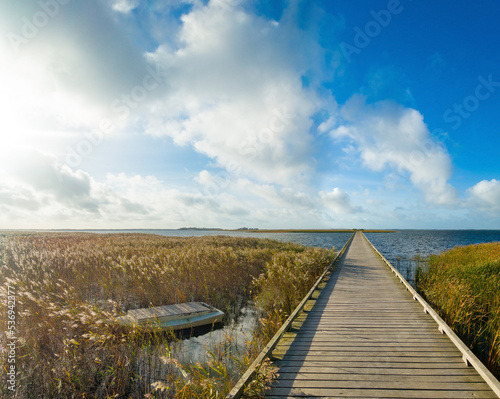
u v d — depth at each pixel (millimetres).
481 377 3945
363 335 5570
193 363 5391
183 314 7320
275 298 9078
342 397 3547
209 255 14508
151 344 6207
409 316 6754
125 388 4742
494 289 9070
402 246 37844
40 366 5270
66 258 12273
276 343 4984
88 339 5828
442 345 5055
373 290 9516
